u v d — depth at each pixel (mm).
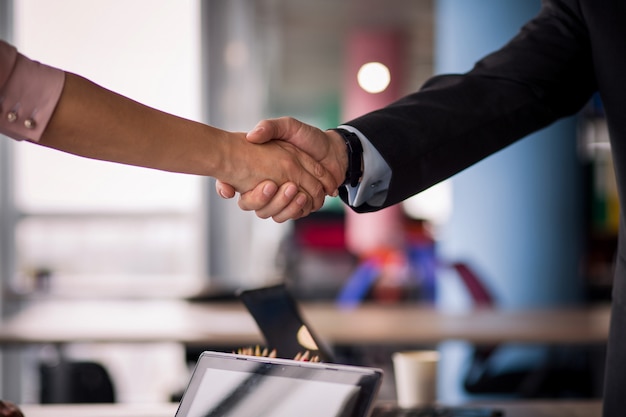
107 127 1123
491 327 3766
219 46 6660
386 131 1396
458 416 1589
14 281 5242
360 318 4031
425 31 13609
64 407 1663
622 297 1294
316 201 1401
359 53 13445
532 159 5609
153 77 6512
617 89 1278
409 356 1924
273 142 1364
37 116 1060
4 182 5180
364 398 881
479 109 1455
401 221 12602
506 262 5633
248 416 946
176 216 6484
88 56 6281
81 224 6891
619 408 1287
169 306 4430
